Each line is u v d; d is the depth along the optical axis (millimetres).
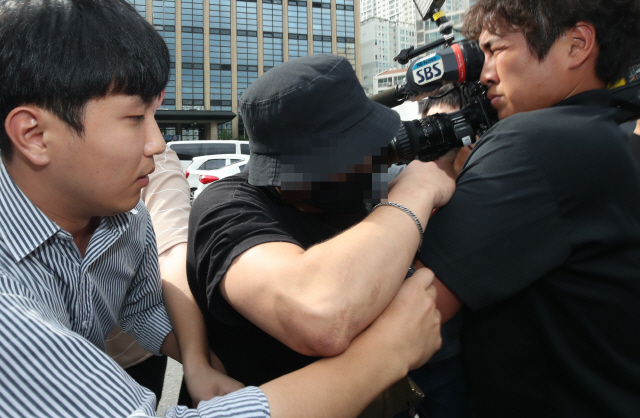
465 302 953
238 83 45031
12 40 697
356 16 46750
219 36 44062
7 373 582
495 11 1073
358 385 771
